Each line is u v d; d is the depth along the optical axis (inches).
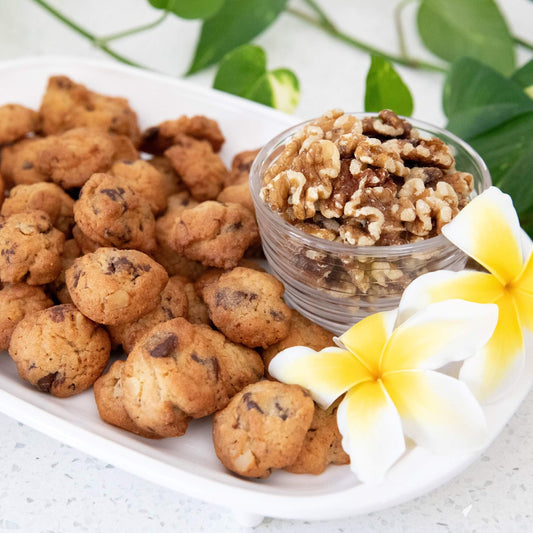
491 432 15.2
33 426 15.6
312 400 15.6
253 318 16.6
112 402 16.0
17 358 16.3
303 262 16.7
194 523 16.3
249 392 15.4
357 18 26.0
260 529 16.1
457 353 15.5
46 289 17.6
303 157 16.9
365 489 14.7
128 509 16.4
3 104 21.6
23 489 16.5
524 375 15.8
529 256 16.2
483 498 16.4
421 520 16.2
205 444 16.0
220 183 19.5
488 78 21.7
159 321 16.9
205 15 23.0
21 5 26.0
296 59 25.1
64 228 18.4
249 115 20.7
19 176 19.3
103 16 25.9
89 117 20.3
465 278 16.1
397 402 15.4
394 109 21.1
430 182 17.0
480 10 24.1
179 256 18.3
